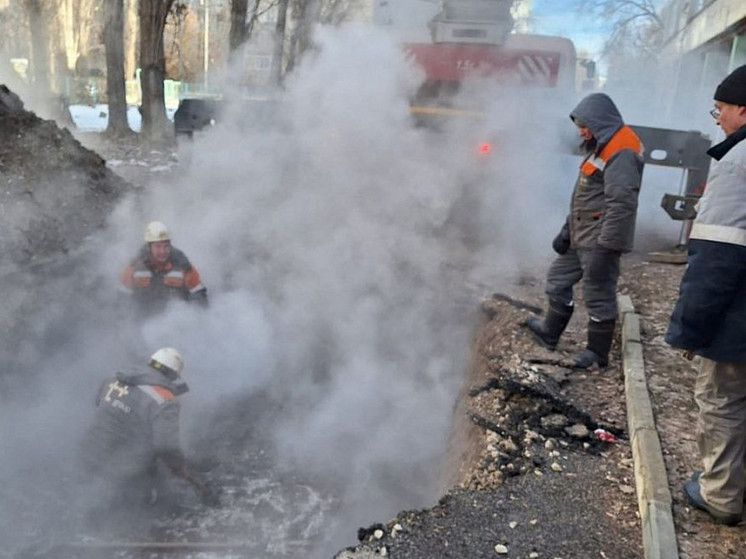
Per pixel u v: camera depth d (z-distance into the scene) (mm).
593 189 4004
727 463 2660
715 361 2551
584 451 3451
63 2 26844
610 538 2801
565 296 4430
